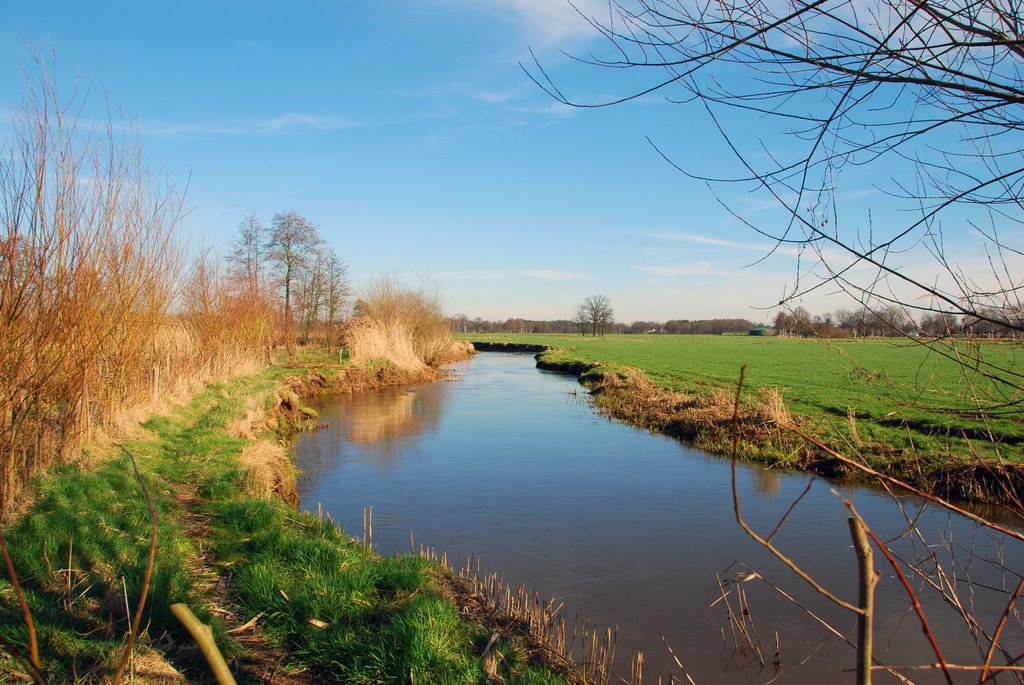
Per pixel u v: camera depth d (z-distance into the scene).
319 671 4.94
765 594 7.80
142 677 4.16
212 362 20.61
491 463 14.63
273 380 23.98
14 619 4.38
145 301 11.17
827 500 11.51
